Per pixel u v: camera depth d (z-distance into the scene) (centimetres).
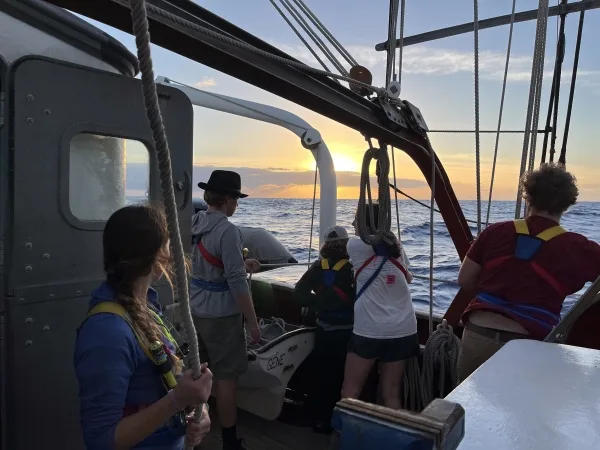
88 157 197
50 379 183
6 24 185
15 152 170
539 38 335
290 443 329
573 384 121
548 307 224
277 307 459
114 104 197
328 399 339
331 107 264
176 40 182
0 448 176
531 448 94
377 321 304
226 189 285
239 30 203
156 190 214
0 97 170
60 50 204
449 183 389
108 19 160
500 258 230
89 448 113
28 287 176
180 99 222
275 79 224
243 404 350
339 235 349
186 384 117
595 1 366
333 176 536
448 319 376
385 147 318
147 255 125
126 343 118
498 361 137
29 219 175
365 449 83
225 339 288
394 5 321
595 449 94
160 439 132
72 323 189
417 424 81
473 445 94
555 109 387
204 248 283
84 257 192
